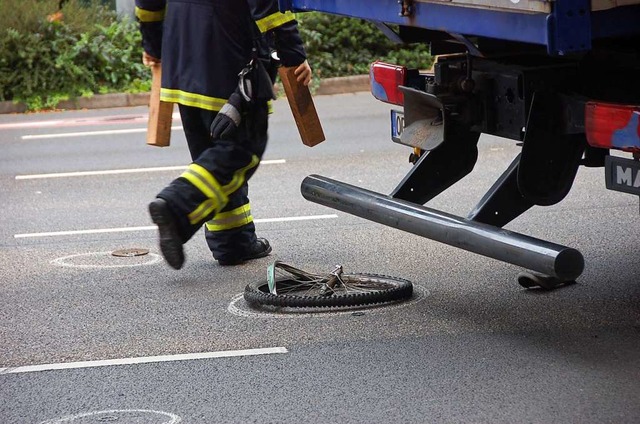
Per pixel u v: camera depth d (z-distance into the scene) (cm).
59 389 643
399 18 707
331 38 2381
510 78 717
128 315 788
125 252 983
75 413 604
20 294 854
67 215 1155
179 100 867
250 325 754
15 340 739
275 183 1279
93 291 856
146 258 961
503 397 602
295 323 754
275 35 816
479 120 757
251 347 706
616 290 801
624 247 926
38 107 2166
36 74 2164
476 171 1312
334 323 750
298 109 841
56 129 1866
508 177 726
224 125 822
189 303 813
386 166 1363
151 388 638
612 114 632
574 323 729
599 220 1032
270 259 936
